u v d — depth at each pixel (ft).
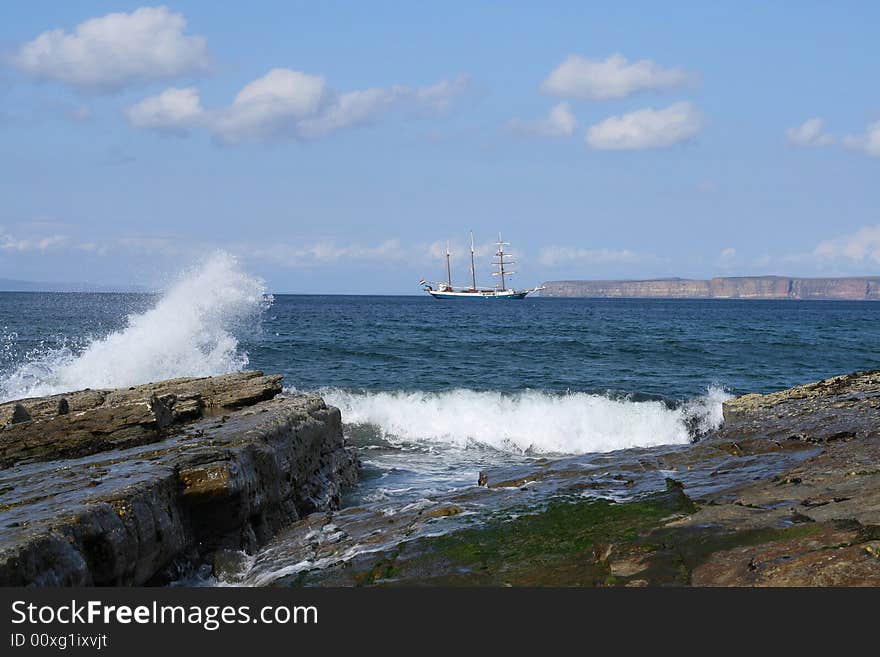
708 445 38.24
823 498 24.18
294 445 35.19
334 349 107.65
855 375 56.08
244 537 27.73
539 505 28.78
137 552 22.12
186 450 29.09
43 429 34.58
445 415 59.47
